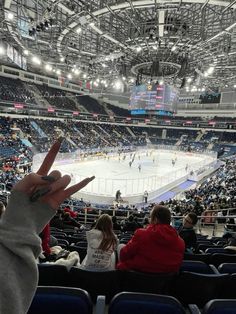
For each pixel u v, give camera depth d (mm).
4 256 652
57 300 1960
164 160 38031
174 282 2922
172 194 22188
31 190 684
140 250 2889
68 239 6031
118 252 4016
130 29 16453
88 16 13945
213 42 18297
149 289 2869
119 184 22094
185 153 43531
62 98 46375
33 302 1961
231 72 27281
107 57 20016
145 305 1923
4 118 34938
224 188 18500
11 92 37906
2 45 15664
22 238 651
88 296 1998
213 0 11711
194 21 16016
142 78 21641
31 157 28125
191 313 2199
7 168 21797
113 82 31312
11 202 682
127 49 18516
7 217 679
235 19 14562
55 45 19375
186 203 15125
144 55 18797
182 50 17969
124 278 2881
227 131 48875
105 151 37062
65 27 15789
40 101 41719
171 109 27203
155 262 2850
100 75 28531
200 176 27547
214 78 27922
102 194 18781
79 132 44500
